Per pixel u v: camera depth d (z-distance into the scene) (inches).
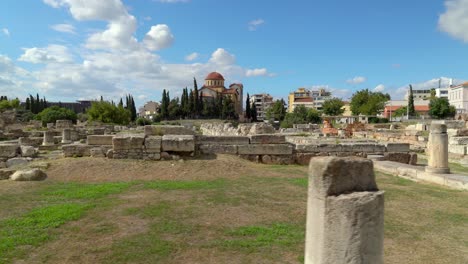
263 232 283.3
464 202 391.2
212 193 415.2
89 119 3046.3
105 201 375.6
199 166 561.3
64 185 458.6
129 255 239.3
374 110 3656.5
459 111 3587.6
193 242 262.7
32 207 356.8
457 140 919.7
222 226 298.4
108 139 647.8
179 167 554.6
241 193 416.5
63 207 348.5
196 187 447.2
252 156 657.0
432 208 366.9
